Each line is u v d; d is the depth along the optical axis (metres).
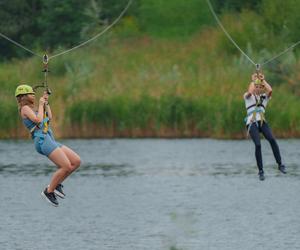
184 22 160.88
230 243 58.22
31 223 64.31
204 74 120.81
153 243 58.28
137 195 73.75
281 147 95.31
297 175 81.56
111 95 107.56
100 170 85.19
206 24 159.75
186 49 144.38
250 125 54.22
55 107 105.44
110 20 160.75
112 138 103.94
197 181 79.25
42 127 48.03
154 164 87.62
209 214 66.56
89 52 143.38
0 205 70.06
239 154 92.62
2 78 115.88
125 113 104.12
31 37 158.50
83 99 106.62
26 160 90.75
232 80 112.81
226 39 137.38
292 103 104.06
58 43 153.12
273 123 100.62
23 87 48.62
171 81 112.81
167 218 65.38
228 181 79.25
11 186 77.31
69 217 66.12
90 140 102.56
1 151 95.94
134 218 65.38
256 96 54.16
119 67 131.88
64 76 124.25
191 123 103.75
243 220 64.62
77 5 153.25
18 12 159.38
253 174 82.31
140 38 155.12
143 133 104.38
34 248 57.28
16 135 104.75
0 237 60.25
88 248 57.16
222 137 101.94
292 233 60.84
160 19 161.62
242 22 139.00
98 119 104.12
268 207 68.75
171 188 76.50
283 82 114.00
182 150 94.94
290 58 115.38
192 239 59.22
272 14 133.38
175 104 103.88
